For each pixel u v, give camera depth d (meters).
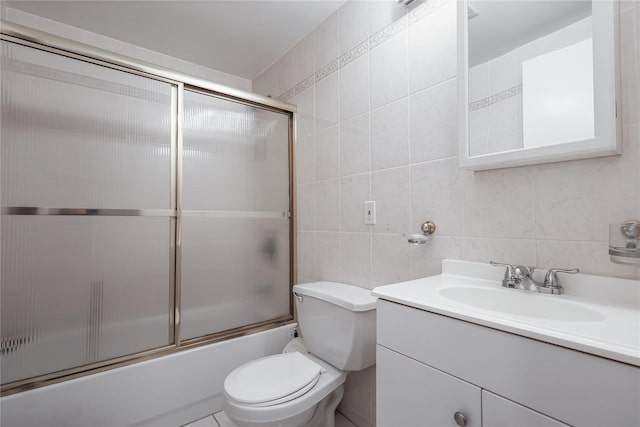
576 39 0.86
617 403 0.51
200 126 1.71
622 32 0.82
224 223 1.79
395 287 1.00
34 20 1.79
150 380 1.47
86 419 1.31
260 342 1.84
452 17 1.21
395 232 1.41
